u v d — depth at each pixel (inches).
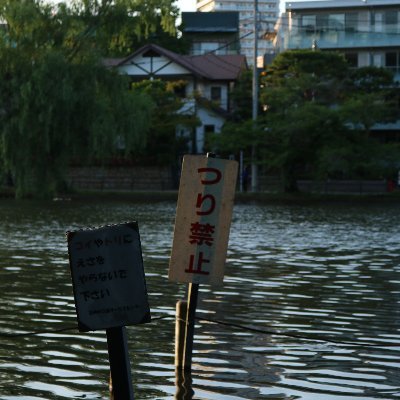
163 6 2076.8
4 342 483.8
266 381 407.2
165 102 2751.0
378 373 425.4
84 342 485.4
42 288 682.8
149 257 904.9
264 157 2359.7
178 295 657.6
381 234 1217.4
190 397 379.9
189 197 374.9
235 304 619.8
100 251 289.1
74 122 2026.3
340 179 2645.2
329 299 643.5
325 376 418.3
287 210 1827.0
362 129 2295.8
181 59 3056.1
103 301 288.5
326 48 3053.6
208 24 3959.2
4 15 1984.5
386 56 3051.2
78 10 2036.2
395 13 3036.4
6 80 2016.5
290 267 832.9
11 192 2325.3
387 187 2576.3
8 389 390.0
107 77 2049.7
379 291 683.4
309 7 3056.1
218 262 375.2
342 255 942.4
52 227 1294.3
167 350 468.4
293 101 2327.8
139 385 396.8
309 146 2272.4
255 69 2384.4
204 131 2935.5
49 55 1957.4
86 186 2822.3
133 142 2161.7
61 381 404.8
